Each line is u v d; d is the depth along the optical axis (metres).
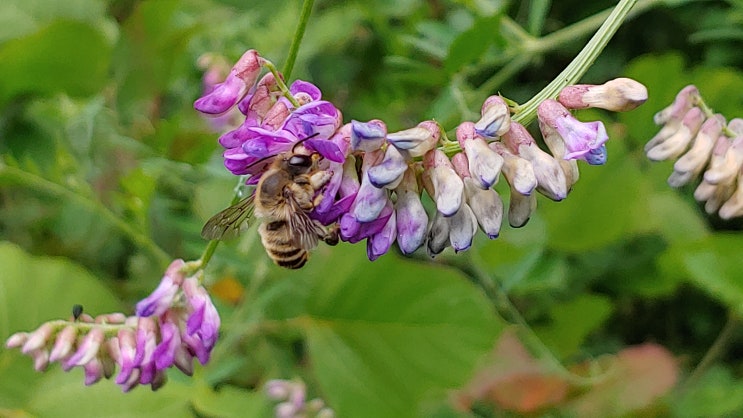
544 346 0.39
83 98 0.43
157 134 0.38
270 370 0.40
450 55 0.35
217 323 0.32
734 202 0.33
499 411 0.40
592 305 0.40
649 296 0.45
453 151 0.30
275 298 0.38
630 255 0.44
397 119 0.44
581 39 0.50
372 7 0.44
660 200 0.44
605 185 0.40
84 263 0.45
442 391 0.38
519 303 0.41
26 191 0.46
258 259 0.39
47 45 0.41
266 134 0.29
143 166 0.38
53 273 0.38
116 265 0.46
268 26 0.50
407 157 0.29
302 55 0.47
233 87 0.30
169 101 0.45
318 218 0.30
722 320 0.47
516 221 0.29
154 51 0.41
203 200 0.39
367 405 0.38
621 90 0.29
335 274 0.38
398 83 0.42
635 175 0.40
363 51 0.48
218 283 0.39
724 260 0.39
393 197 0.30
